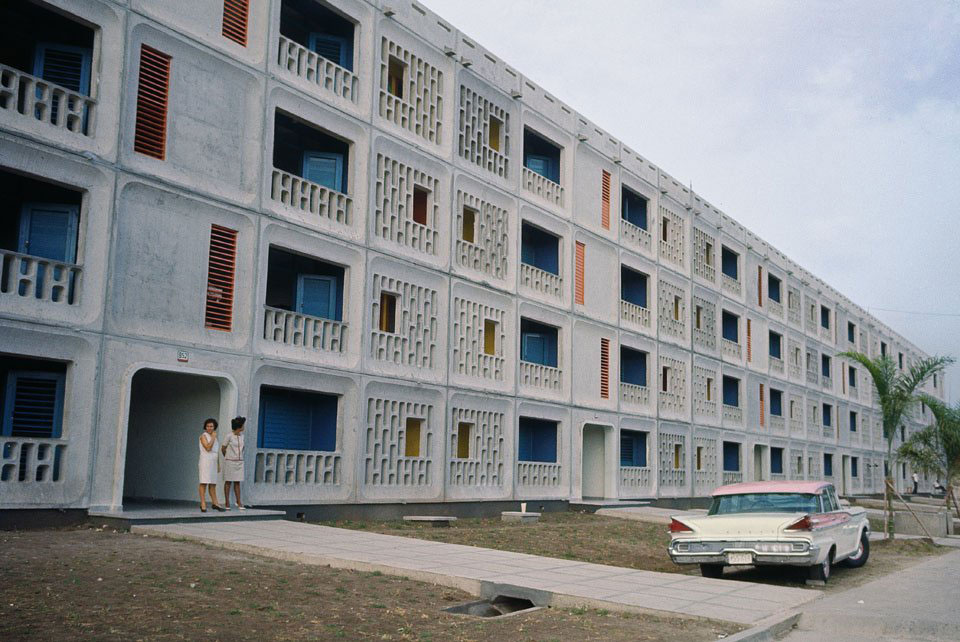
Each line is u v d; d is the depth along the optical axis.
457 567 12.37
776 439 46.19
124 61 16.25
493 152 26.25
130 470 19.58
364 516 20.73
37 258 14.85
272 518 17.52
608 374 31.52
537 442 29.14
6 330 14.27
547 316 28.17
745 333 43.25
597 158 31.67
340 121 20.94
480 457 24.80
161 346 16.61
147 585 10.02
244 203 18.39
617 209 32.53
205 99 17.88
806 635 9.87
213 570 11.27
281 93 19.47
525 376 26.97
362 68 21.72
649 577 12.66
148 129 16.88
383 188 22.06
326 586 10.77
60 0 15.32
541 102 28.69
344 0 21.30
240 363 18.11
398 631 8.81
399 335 22.12
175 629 8.19
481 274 25.20
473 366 24.72
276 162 22.39
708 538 13.55
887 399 24.66
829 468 55.62
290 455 19.30
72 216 16.38
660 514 27.50
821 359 54.69
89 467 15.30
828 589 13.47
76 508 15.09
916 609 11.16
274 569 11.72
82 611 8.59
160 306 16.72
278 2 19.67
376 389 21.45
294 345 19.42
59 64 17.14
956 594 12.83
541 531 20.44
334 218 20.67
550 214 28.58
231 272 18.22
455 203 24.42
